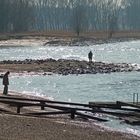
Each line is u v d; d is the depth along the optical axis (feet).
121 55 523.29
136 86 260.42
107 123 143.95
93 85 262.88
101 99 207.72
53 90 237.25
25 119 131.95
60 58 451.12
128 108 157.28
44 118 140.15
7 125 118.83
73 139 108.78
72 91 234.58
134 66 376.89
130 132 130.31
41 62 377.50
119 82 278.67
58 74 314.55
